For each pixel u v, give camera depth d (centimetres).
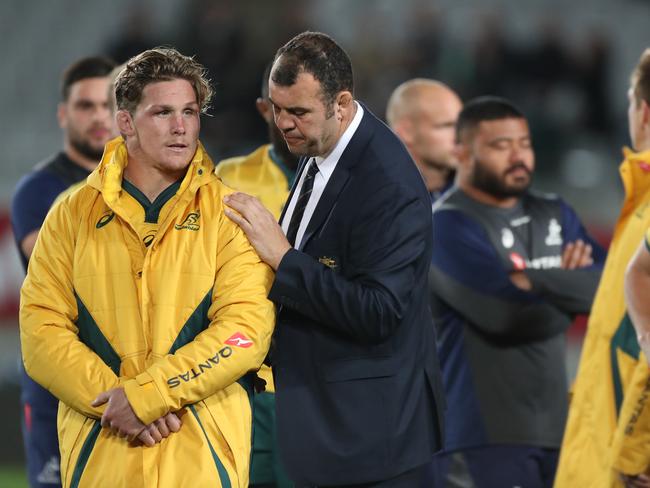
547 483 1733
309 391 1292
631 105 1486
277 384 1306
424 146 1978
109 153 1285
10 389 3050
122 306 1234
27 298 1261
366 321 1238
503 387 1695
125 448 1215
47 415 1834
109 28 5191
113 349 1234
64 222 1270
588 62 4159
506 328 1670
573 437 1484
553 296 1684
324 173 1296
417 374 1320
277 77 1245
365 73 4119
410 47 4197
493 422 1688
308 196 1308
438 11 4759
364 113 1307
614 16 5103
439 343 1736
